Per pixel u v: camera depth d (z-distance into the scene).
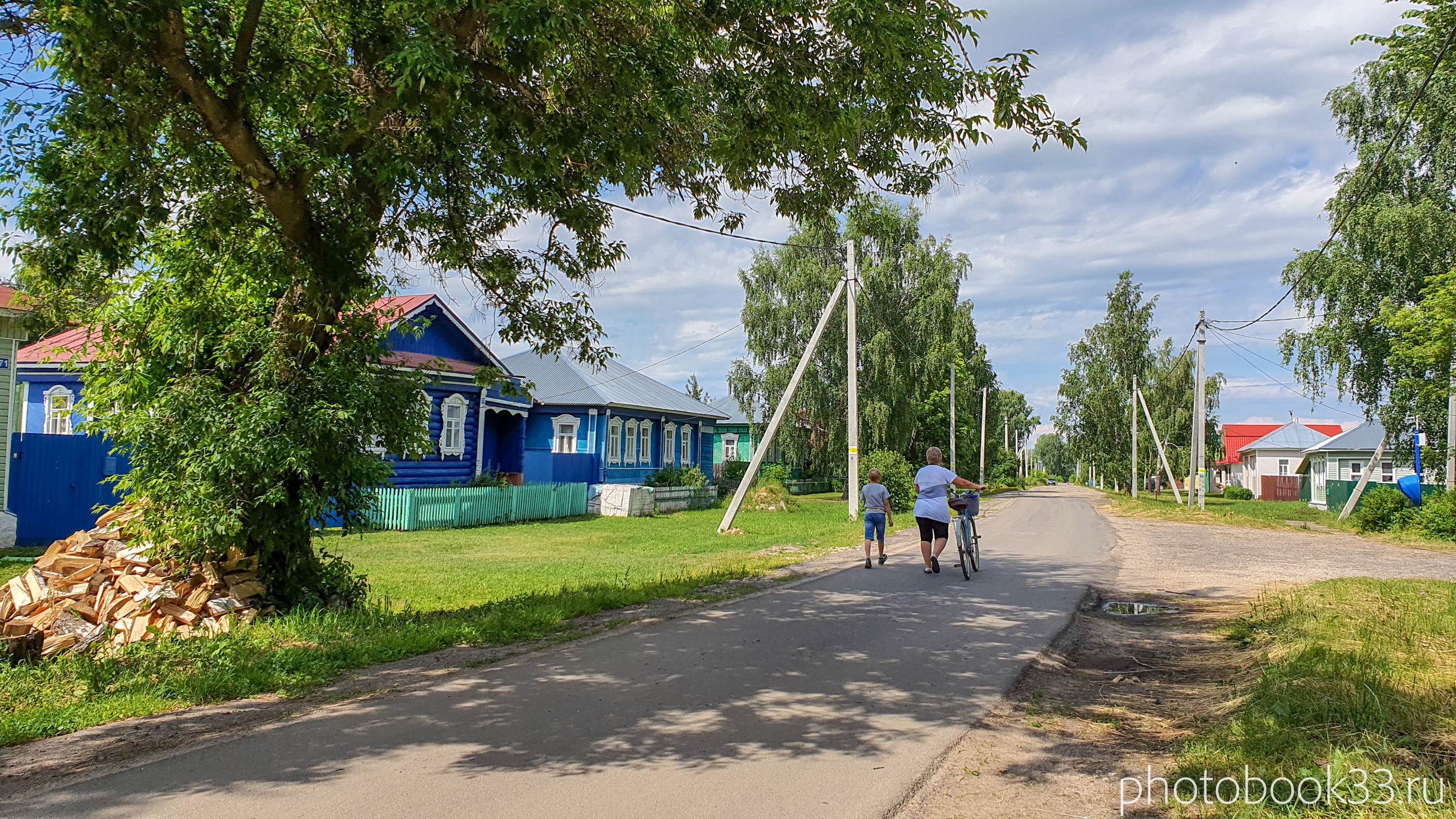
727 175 9.30
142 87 6.41
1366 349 25.73
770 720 5.17
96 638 7.31
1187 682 6.45
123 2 5.65
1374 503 23.34
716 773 4.28
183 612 7.66
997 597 10.27
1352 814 3.45
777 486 30.08
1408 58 20.98
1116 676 6.64
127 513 8.72
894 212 33.12
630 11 7.36
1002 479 82.81
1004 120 7.46
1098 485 89.06
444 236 8.99
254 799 3.86
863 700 5.66
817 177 9.62
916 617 8.73
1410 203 24.86
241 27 6.82
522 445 29.25
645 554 15.91
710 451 40.78
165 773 4.20
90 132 6.52
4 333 15.26
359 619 7.84
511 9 5.86
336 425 7.78
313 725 4.99
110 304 7.94
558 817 3.70
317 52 7.72
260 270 7.53
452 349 25.50
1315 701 4.85
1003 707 5.58
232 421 7.62
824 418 39.12
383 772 4.22
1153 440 55.72
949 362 41.94
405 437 8.48
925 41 7.12
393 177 7.18
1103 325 56.50
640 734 4.88
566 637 7.59
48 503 15.12
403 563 14.34
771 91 7.68
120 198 6.75
